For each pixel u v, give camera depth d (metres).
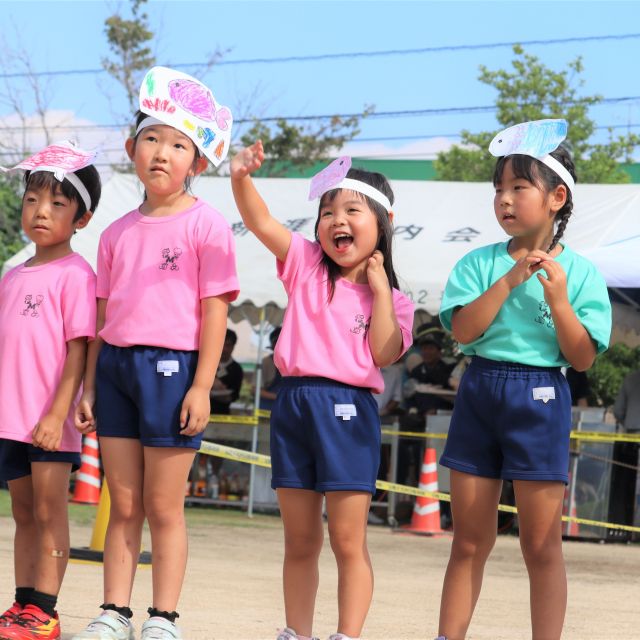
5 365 5.11
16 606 5.11
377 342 4.83
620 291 13.94
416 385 14.60
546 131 4.85
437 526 13.05
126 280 5.01
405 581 8.38
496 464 4.85
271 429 4.92
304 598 4.89
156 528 4.92
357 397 4.82
